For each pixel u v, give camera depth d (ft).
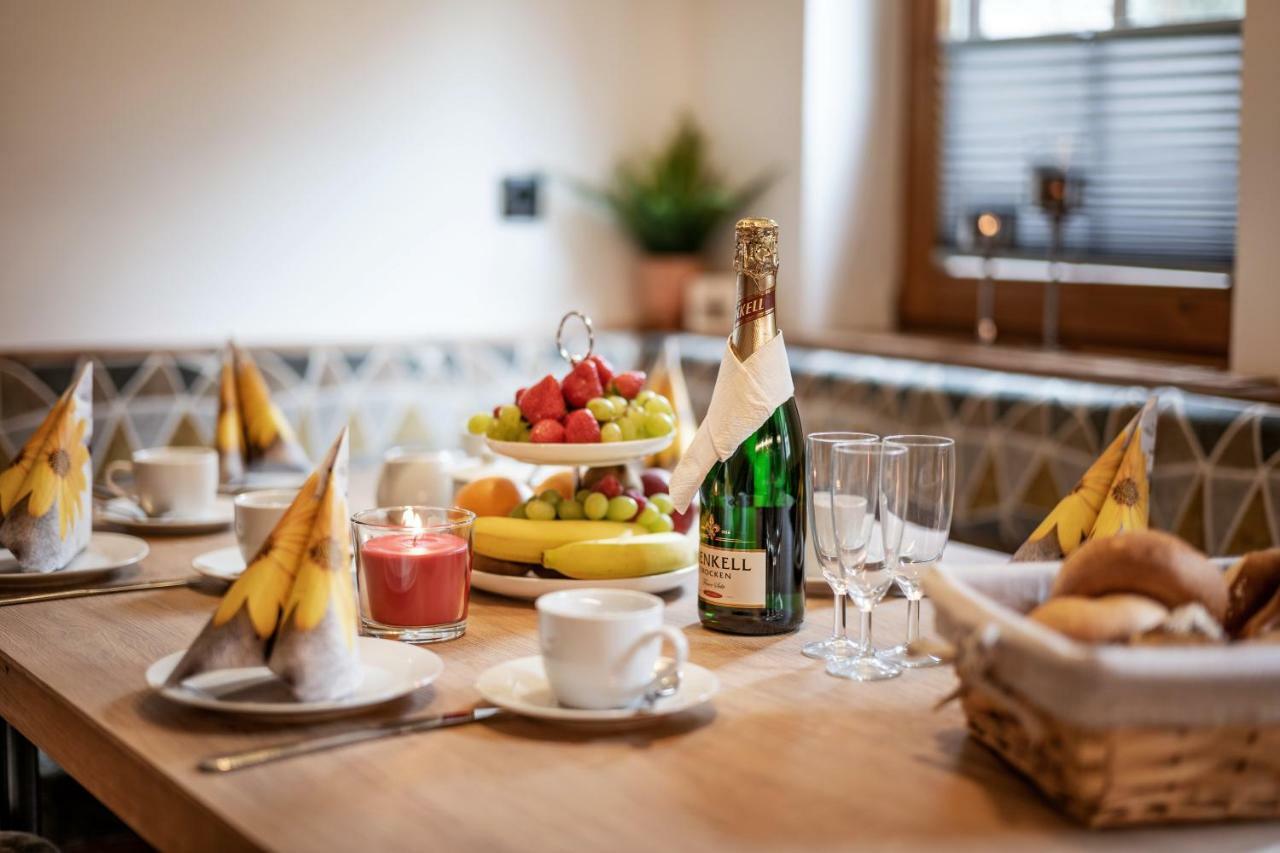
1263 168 7.61
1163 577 2.93
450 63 10.12
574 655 3.16
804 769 2.97
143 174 8.90
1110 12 9.11
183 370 8.84
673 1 11.23
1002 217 9.45
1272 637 2.88
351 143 9.72
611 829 2.65
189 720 3.28
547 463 4.45
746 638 4.03
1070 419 7.61
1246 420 6.74
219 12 9.07
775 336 4.01
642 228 11.05
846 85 10.55
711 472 4.09
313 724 3.24
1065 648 2.55
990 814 2.73
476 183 10.35
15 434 8.25
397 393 9.75
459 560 3.99
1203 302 8.65
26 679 3.72
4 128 8.40
